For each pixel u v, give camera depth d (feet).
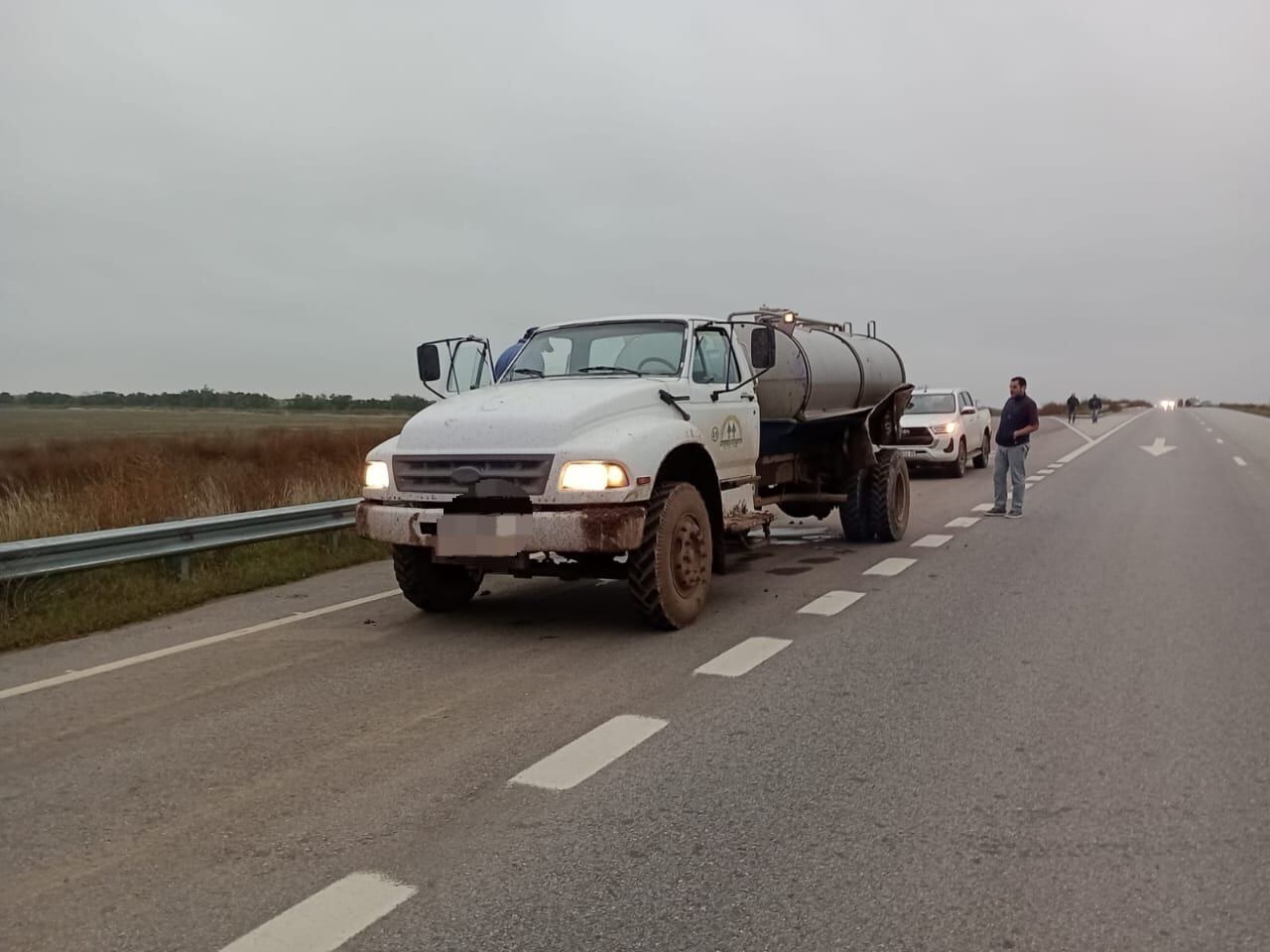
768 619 23.81
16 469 54.54
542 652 20.85
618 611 25.09
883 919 9.83
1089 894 10.27
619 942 9.48
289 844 11.70
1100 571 29.84
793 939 9.48
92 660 20.81
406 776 13.78
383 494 22.22
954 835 11.73
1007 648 20.74
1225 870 10.77
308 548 35.04
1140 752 14.46
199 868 11.14
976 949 9.28
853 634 22.15
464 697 17.58
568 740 15.23
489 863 11.14
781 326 31.63
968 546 35.65
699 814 12.41
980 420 75.25
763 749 14.75
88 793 13.39
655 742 15.08
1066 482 61.62
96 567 26.37
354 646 21.72
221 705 17.35
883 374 38.09
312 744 15.23
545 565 22.07
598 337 26.61
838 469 36.35
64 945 9.57
